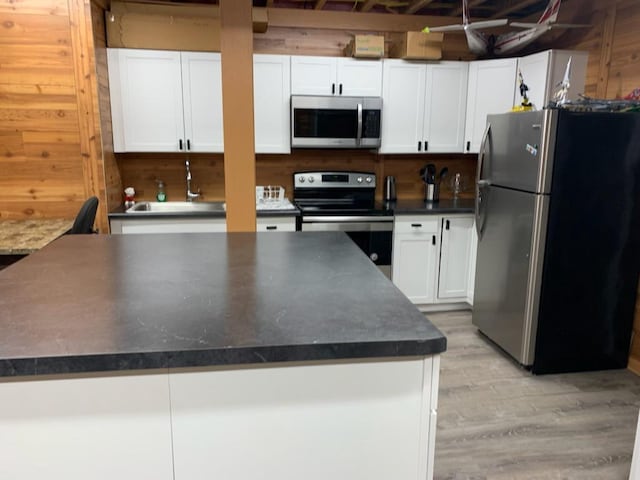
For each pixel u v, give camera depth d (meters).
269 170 4.19
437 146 4.08
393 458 1.10
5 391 0.95
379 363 1.04
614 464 2.13
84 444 0.99
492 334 3.32
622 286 2.93
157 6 3.57
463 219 3.91
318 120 3.76
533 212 2.77
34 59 3.21
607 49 3.34
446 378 2.90
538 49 4.04
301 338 1.00
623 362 3.04
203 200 4.12
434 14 4.30
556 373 2.96
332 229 3.71
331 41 4.08
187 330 1.03
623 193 2.80
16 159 3.32
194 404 1.00
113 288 1.33
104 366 0.92
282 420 1.04
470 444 2.26
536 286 2.84
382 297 1.28
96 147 3.37
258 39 3.97
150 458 1.02
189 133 3.70
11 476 0.99
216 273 1.50
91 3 3.21
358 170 4.33
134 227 3.49
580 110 2.73
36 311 1.14
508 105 3.86
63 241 1.97
